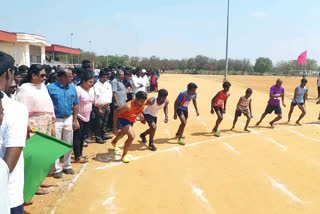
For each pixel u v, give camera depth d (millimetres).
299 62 27859
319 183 4891
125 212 3865
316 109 13414
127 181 4906
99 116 7031
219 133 8172
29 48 27516
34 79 4184
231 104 15164
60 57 48500
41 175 3453
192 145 7211
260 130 8914
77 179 4930
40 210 3861
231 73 83812
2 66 2010
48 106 4363
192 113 12062
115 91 7809
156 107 6625
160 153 6523
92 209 3924
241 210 3957
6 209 1609
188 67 91188
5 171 1643
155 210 3928
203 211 3918
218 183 4859
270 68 87125
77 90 5520
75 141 5648
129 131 5691
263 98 18078
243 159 6129
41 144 3586
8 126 2119
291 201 4230
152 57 87750
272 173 5328
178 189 4609
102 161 5918
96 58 55344
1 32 21250
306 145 7234
